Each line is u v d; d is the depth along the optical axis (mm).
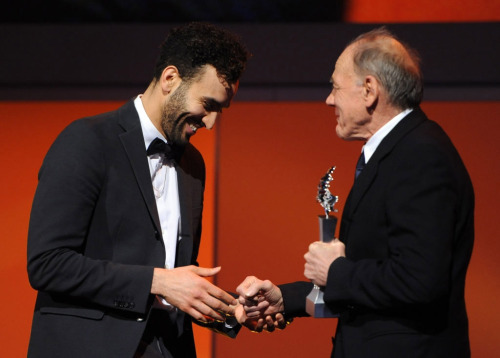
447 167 6859
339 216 16578
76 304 7500
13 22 24922
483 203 17156
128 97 24031
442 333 7055
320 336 13008
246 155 19641
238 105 22984
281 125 21516
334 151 19844
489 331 12961
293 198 17516
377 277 6879
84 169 7383
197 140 20500
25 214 16828
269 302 8367
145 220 7688
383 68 7234
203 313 7430
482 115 21984
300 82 24875
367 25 24516
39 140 20609
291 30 24641
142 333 7422
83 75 25094
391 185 6988
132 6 24812
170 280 7340
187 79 7656
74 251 7297
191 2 24719
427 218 6715
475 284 14305
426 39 24484
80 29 24891
